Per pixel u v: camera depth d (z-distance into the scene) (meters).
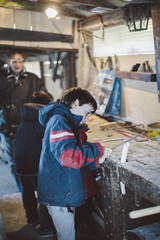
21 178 2.87
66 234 2.15
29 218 3.02
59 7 3.86
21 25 4.00
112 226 2.38
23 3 3.58
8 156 3.81
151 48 3.08
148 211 1.46
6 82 3.86
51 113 2.05
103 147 2.21
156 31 2.62
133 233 2.18
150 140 2.67
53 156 1.99
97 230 2.77
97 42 4.17
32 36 4.07
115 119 3.92
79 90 2.03
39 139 2.76
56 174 2.01
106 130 3.23
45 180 2.05
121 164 2.10
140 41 3.24
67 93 2.05
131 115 3.63
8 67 3.92
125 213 2.25
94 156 1.97
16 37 3.98
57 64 5.02
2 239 2.55
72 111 2.04
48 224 2.76
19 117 3.86
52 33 4.19
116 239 2.36
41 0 3.27
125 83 3.63
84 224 2.98
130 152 2.36
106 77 3.86
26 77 3.96
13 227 3.02
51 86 5.80
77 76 4.73
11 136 3.79
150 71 3.05
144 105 3.34
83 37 4.25
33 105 2.79
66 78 4.86
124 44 3.54
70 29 4.32
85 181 2.36
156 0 2.53
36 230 2.94
